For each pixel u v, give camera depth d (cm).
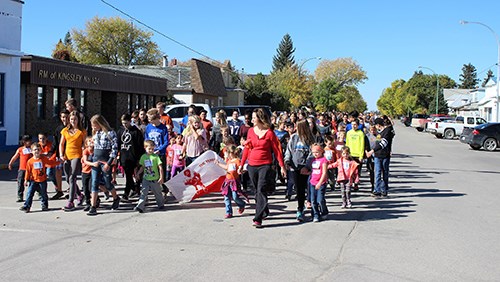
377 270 580
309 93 7744
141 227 785
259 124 798
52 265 585
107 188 904
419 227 804
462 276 564
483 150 2755
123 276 548
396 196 1121
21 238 709
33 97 2392
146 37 7881
